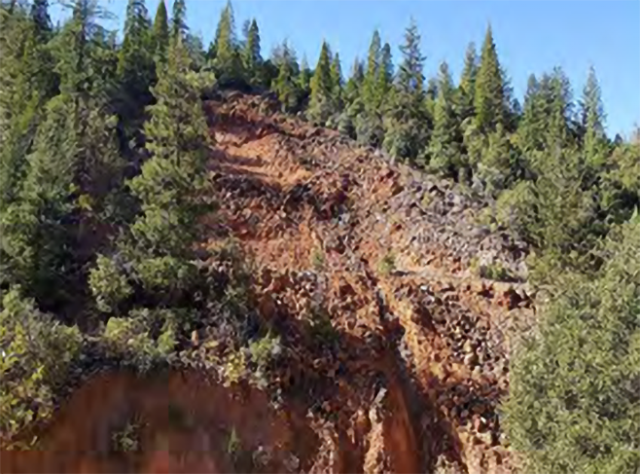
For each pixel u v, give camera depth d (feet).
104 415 64.28
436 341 88.07
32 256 73.72
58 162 81.30
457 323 91.35
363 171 128.16
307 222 113.09
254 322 80.23
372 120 146.51
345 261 105.19
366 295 93.35
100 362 67.10
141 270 76.64
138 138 116.16
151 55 148.56
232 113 144.97
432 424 80.28
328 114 154.40
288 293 87.71
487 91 161.48
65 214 81.56
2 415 58.18
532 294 94.89
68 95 102.17
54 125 87.40
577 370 58.13
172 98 85.51
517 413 63.05
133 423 64.95
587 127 180.04
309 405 75.51
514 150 138.72
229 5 199.21
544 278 93.35
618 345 58.39
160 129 83.87
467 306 94.79
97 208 89.51
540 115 169.48
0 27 115.75
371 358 83.51
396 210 117.91
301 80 184.24
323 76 170.30
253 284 85.71
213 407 69.92
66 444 61.00
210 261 84.69
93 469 61.57
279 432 71.56
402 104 152.25
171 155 83.51
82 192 90.68
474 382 83.87
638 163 138.62
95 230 86.89
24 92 99.45
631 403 55.31
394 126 143.74
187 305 78.59
